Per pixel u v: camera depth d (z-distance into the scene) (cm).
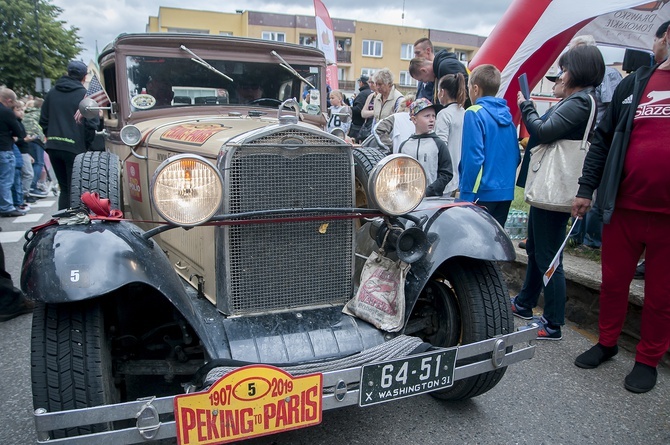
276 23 3703
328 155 232
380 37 4109
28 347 338
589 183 296
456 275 255
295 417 187
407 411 269
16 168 768
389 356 208
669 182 260
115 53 338
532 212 344
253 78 371
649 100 265
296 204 229
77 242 194
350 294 254
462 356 214
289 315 235
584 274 374
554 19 459
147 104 350
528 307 386
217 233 224
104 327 203
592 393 289
